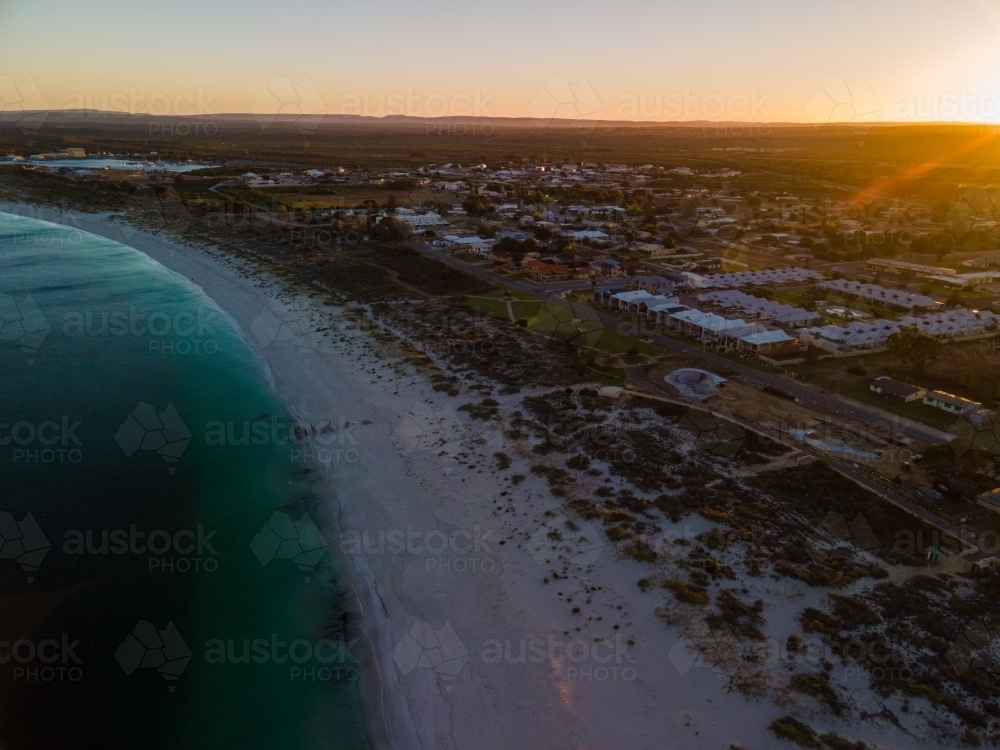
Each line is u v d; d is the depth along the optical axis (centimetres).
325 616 2856
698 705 2306
